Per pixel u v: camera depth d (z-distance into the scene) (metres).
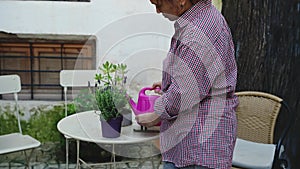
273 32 2.53
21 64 3.39
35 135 3.31
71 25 3.22
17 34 3.21
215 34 1.39
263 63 2.61
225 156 1.46
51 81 3.43
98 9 3.20
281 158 2.36
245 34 2.66
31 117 3.30
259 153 2.23
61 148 3.09
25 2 3.15
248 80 2.68
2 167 2.90
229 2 2.72
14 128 3.30
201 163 1.45
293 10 2.40
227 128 1.47
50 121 3.29
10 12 3.16
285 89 2.49
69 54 3.38
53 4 3.17
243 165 2.09
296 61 2.40
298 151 2.34
